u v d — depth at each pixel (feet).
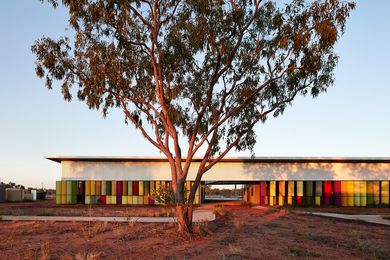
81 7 52.39
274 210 106.32
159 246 46.57
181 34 53.11
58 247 46.01
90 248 45.62
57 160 141.08
